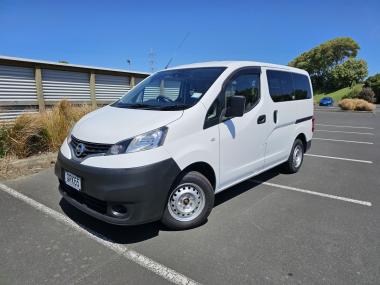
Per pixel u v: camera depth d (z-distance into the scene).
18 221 3.60
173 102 3.65
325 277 2.65
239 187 4.99
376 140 10.52
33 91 9.16
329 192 4.81
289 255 2.98
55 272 2.68
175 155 3.05
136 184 2.80
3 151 5.92
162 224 3.56
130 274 2.67
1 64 8.25
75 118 7.46
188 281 2.59
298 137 5.71
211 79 3.72
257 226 3.59
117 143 2.90
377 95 54.84
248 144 4.07
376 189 4.99
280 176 5.64
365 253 3.03
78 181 3.05
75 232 3.37
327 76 79.31
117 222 2.89
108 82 11.84
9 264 2.78
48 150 6.51
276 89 4.74
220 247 3.11
